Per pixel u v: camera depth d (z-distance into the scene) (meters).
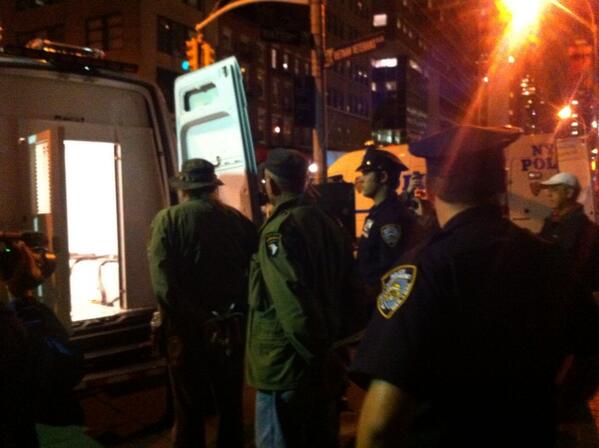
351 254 3.29
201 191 4.11
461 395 1.51
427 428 1.53
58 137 4.31
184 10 36.66
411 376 1.45
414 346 1.46
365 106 65.69
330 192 7.02
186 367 3.92
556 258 1.69
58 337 3.06
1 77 4.88
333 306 3.12
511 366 1.53
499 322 1.53
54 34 37.31
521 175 10.64
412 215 4.31
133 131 5.54
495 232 1.60
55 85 5.14
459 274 1.52
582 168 10.87
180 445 3.94
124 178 5.44
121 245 5.42
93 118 5.32
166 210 4.00
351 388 4.87
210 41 38.91
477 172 1.61
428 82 87.06
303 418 2.94
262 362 2.98
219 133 5.16
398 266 1.60
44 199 4.61
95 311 5.56
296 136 50.81
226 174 5.08
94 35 35.44
